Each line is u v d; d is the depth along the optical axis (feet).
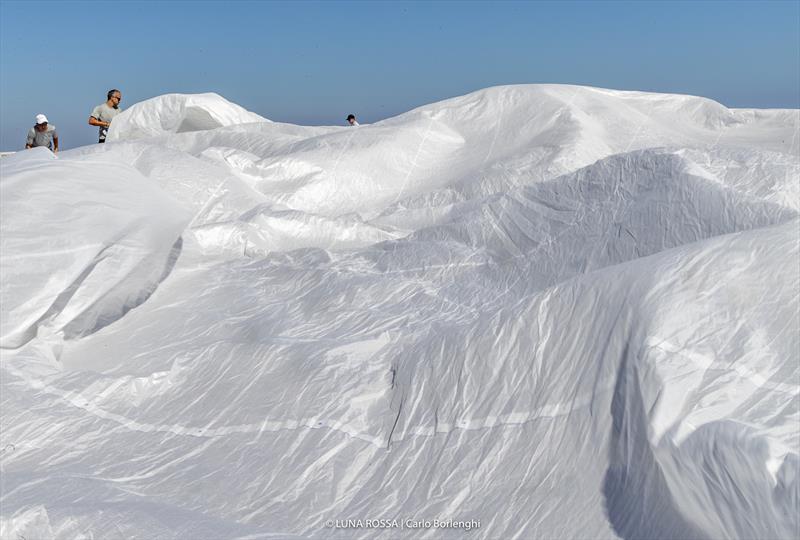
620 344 7.63
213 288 12.60
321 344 9.97
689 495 6.35
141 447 8.91
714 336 7.31
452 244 13.38
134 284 12.11
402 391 8.91
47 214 12.02
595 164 13.17
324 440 8.54
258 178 18.03
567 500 7.14
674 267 8.04
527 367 8.29
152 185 14.30
